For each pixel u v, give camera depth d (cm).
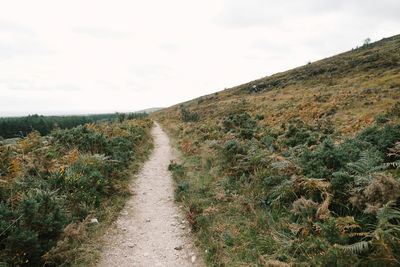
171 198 596
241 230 392
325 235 292
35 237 302
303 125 1330
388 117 1195
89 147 836
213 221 431
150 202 574
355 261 253
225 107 4912
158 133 2317
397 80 2859
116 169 712
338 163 456
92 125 1441
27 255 299
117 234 416
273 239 348
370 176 355
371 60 5262
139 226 453
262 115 2223
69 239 357
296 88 5212
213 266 324
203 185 611
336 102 2134
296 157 600
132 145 1134
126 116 3494
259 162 626
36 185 471
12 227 307
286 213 410
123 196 589
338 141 755
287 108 2595
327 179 420
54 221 346
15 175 502
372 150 504
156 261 347
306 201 372
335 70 5691
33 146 825
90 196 489
